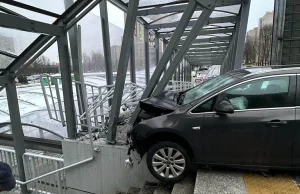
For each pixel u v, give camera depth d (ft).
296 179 9.35
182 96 12.69
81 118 16.67
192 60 69.15
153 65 34.73
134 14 12.44
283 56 19.39
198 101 9.90
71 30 18.45
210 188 8.87
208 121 9.53
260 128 9.02
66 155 15.75
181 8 21.97
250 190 8.66
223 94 9.64
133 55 26.08
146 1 21.80
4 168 4.55
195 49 47.65
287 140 8.83
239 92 9.52
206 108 9.76
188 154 10.18
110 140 14.71
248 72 10.27
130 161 12.92
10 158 17.37
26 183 16.16
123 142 14.87
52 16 15.16
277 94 9.12
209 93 9.89
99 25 21.29
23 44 15.28
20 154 17.10
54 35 15.12
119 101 14.03
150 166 10.45
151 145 10.71
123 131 17.02
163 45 40.50
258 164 9.29
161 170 10.32
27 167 17.02
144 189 12.70
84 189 15.49
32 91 21.62
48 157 16.26
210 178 9.62
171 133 10.00
